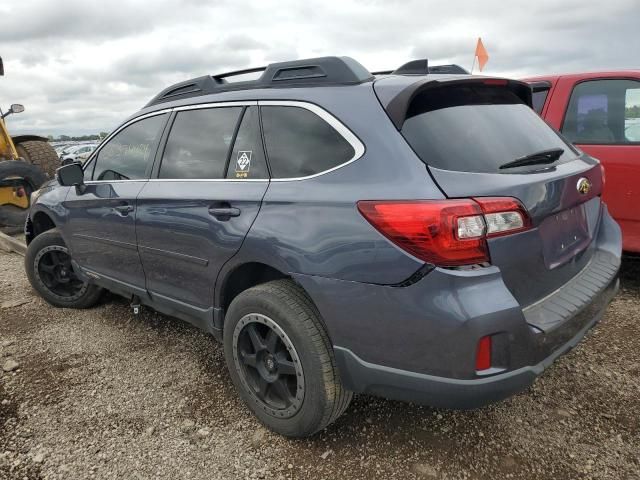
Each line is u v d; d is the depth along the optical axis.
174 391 3.04
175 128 3.15
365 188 2.09
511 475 2.26
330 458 2.41
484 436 2.51
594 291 2.39
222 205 2.64
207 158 2.88
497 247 1.95
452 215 1.87
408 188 1.97
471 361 1.88
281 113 2.54
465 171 2.00
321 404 2.31
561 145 2.66
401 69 2.50
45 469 2.41
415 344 1.98
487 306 1.87
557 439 2.47
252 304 2.48
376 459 2.39
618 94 4.14
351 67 2.40
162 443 2.57
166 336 3.78
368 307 2.07
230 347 2.67
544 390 2.87
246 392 2.65
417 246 1.91
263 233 2.39
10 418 2.82
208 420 2.74
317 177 2.29
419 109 2.18
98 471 2.39
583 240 2.57
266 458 2.43
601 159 4.11
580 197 2.40
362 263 2.05
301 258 2.24
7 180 7.11
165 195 3.00
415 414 2.71
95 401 2.96
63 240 4.19
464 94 2.37
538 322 2.04
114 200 3.42
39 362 3.45
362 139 2.17
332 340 2.23
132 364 3.38
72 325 4.04
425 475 2.28
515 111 2.55
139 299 3.58
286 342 2.38
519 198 2.01
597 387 2.88
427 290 1.92
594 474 2.24
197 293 2.91
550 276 2.24
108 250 3.60
